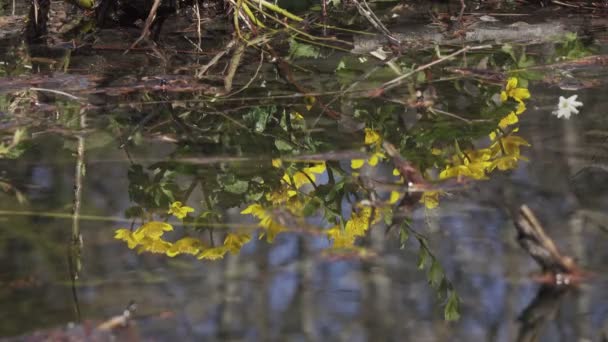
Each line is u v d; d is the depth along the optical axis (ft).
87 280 8.14
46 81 15.81
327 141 12.30
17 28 20.27
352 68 16.46
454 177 10.70
